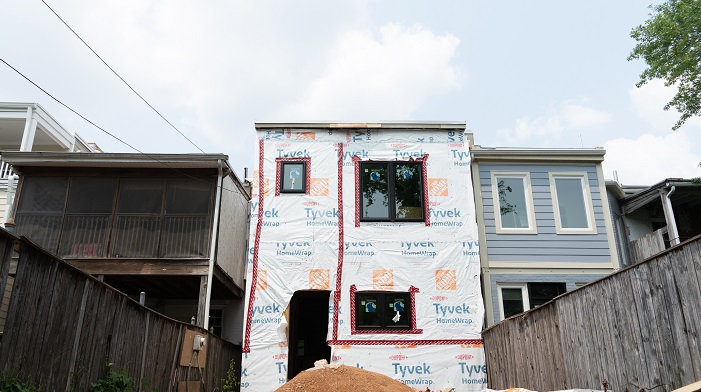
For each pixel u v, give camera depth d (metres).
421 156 12.89
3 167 15.44
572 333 7.27
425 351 11.47
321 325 15.52
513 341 9.55
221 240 13.18
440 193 12.65
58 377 5.48
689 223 15.50
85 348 6.06
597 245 12.84
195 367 10.01
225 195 13.70
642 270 5.71
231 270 14.55
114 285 13.74
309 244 12.09
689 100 13.77
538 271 12.58
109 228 12.32
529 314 8.79
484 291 12.33
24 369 4.91
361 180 12.66
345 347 11.42
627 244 14.79
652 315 5.51
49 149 18.70
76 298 5.86
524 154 13.31
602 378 6.46
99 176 12.74
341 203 12.41
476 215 12.91
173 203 12.64
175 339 9.10
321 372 8.71
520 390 7.09
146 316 7.87
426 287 11.92
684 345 5.00
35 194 12.54
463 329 11.66
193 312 16.19
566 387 7.39
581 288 7.01
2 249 4.62
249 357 11.25
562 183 13.45
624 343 6.01
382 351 11.44
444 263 12.12
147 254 12.22
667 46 13.74
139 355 7.59
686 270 4.99
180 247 12.31
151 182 12.80
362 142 12.92
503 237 12.80
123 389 6.59
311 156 12.74
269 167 12.62
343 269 11.95
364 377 8.58
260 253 11.97
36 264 5.10
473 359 11.44
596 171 13.45
